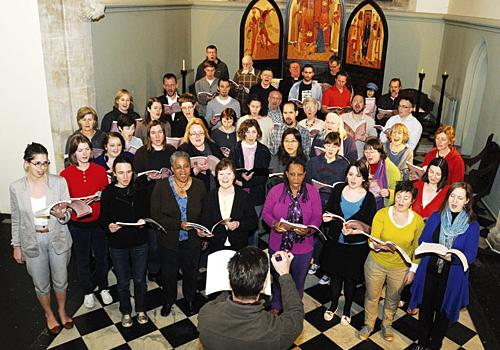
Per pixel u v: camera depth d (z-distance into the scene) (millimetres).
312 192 4301
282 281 2598
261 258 2432
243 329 2324
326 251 4504
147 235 4359
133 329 4520
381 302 5094
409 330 4645
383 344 4438
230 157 5336
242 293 2363
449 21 10734
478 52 8867
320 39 10797
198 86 8516
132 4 7914
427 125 10531
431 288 4043
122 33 7707
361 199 4273
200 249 4520
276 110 6586
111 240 4238
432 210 4559
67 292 5066
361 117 6504
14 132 6469
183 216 4371
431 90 11719
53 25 6020
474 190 7004
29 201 4008
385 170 4949
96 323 4605
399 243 4020
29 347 4270
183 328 4562
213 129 6094
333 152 4969
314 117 6105
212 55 9438
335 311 4844
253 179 5293
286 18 10875
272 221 4328
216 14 12289
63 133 6465
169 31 10477
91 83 6586
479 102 9156
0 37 6059
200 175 5059
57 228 4133
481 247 6289
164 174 4734
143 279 4480
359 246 4340
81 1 6105
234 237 4418
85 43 6328
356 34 10000
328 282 5355
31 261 4141
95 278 5352
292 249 4285
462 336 4617
